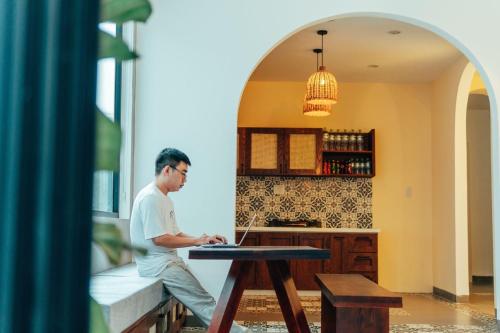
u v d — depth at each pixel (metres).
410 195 8.55
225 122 5.07
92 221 0.41
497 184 5.16
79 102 0.40
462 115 7.43
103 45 0.57
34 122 0.39
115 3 0.58
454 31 5.17
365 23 6.19
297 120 8.59
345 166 8.42
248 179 8.59
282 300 3.73
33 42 0.39
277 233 7.88
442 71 8.02
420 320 5.82
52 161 0.39
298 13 5.13
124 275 4.04
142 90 5.08
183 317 5.05
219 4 5.14
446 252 7.77
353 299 3.45
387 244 8.51
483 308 6.77
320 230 7.87
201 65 5.10
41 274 0.38
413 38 6.68
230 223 4.97
